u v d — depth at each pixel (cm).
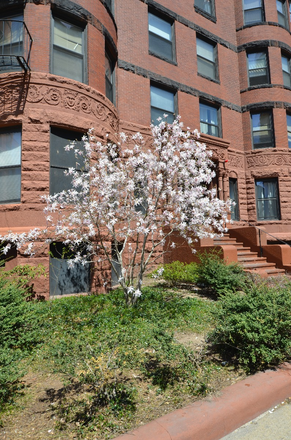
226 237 1334
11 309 520
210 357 497
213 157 1459
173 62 1443
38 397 386
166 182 782
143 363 461
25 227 843
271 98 1666
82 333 568
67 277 875
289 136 1711
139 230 705
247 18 1766
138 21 1352
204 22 1617
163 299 792
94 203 684
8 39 961
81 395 386
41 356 489
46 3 946
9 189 895
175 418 332
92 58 1024
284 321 479
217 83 1622
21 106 884
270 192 1634
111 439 302
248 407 368
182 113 1440
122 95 1244
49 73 920
